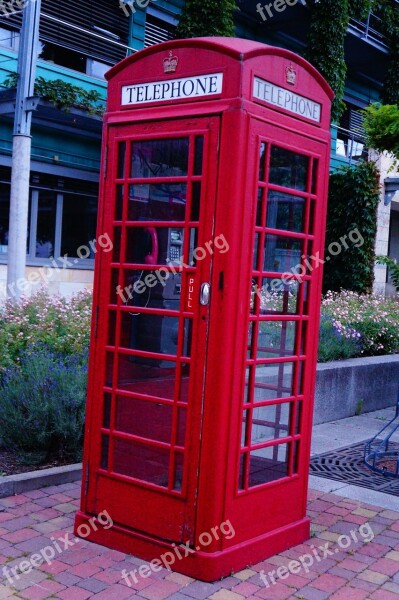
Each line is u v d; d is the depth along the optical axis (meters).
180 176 3.50
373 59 18.72
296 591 3.39
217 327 3.37
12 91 9.13
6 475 4.72
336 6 15.21
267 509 3.76
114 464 3.78
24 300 7.58
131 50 13.00
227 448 3.44
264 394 3.72
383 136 6.01
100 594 3.26
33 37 8.76
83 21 12.23
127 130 3.71
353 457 6.07
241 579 3.49
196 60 3.46
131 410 3.72
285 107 3.63
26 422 4.99
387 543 4.07
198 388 3.43
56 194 12.30
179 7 14.10
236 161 3.31
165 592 3.30
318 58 15.34
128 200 3.71
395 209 20.00
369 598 3.36
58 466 5.02
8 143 11.05
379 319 9.77
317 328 4.02
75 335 6.73
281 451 3.86
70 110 10.55
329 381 7.64
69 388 5.18
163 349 3.59
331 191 15.93
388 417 8.10
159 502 3.59
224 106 3.35
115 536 3.75
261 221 3.52
